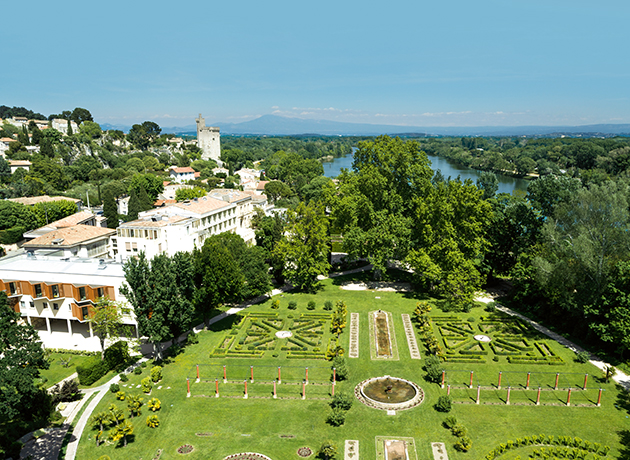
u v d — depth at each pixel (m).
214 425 53.00
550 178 92.06
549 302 79.31
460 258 86.81
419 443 49.12
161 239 99.06
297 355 69.69
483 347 71.19
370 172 102.56
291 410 55.94
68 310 74.50
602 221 70.06
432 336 70.44
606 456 46.41
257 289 90.69
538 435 50.03
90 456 47.56
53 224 119.00
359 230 99.00
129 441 50.09
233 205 134.62
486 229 97.75
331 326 78.75
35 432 51.56
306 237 101.62
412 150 107.69
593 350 69.75
